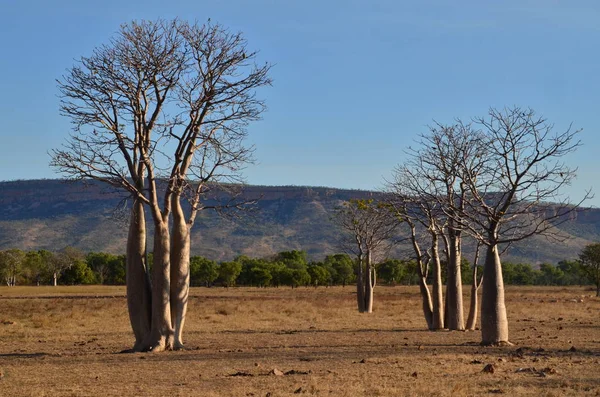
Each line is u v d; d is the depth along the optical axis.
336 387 13.08
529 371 15.11
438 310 29.59
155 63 20.48
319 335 26.95
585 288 99.00
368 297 42.91
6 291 88.06
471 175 24.47
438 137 26.98
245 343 23.67
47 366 17.62
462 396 11.98
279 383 13.96
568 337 25.06
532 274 115.19
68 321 35.28
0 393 13.23
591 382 13.59
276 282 106.88
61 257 118.75
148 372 16.11
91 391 13.34
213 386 13.82
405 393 12.34
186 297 21.39
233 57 21.31
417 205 28.66
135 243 21.12
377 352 20.20
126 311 43.00
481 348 20.98
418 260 30.36
